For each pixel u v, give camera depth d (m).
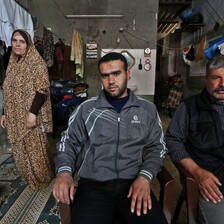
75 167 1.20
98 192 1.08
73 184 0.99
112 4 4.01
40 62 1.78
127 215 0.99
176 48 6.10
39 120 1.82
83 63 4.08
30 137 1.80
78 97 3.72
